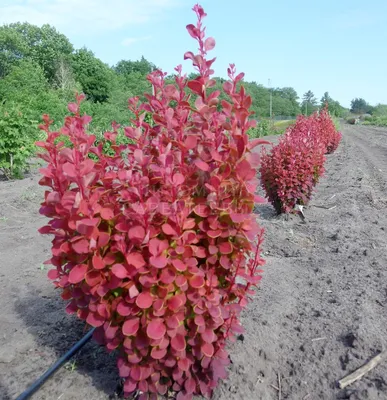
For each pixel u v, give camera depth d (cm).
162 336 199
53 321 342
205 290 212
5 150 984
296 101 10938
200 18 217
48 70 6178
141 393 238
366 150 2012
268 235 560
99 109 3095
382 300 358
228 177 212
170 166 204
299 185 667
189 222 203
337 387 254
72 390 259
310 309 348
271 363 280
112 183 229
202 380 242
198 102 222
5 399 253
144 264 198
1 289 402
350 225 612
